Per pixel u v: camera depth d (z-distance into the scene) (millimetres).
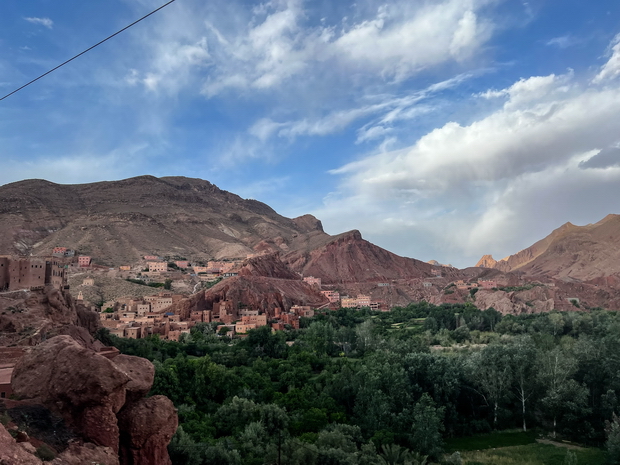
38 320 90688
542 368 103312
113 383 33062
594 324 183375
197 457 55906
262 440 76750
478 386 107938
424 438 83125
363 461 70250
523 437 96125
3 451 23562
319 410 92625
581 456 86062
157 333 165250
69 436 30938
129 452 34875
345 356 153875
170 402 38531
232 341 171375
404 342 152125
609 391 98000
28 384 33938
